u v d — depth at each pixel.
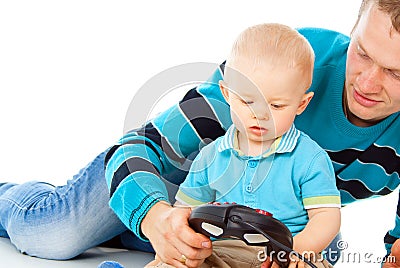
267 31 1.61
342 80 1.75
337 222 1.57
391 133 1.78
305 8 2.84
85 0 3.09
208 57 2.99
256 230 1.41
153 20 3.04
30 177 3.02
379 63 1.57
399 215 1.93
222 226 1.43
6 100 3.11
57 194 2.04
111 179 1.72
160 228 1.55
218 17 2.97
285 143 1.62
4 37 3.13
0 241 2.19
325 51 1.80
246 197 1.62
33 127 3.10
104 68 3.09
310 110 1.79
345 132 1.78
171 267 1.52
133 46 3.06
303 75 1.60
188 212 1.53
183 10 3.00
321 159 1.62
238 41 1.62
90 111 3.10
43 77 3.11
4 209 2.12
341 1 2.81
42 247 2.02
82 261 2.02
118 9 3.07
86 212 1.97
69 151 3.07
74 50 3.10
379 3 1.55
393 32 1.53
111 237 2.07
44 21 3.12
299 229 1.61
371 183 1.86
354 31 1.65
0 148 3.06
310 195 1.60
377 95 1.62
